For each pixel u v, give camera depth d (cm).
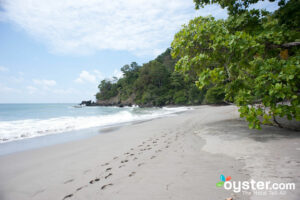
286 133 423
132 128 821
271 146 329
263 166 242
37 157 414
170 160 314
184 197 187
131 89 7862
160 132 647
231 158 294
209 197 182
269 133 441
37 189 247
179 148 394
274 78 304
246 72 375
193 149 375
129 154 380
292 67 287
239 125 621
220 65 370
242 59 314
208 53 367
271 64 320
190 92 4953
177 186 213
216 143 403
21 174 308
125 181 244
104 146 481
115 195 207
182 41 390
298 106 298
